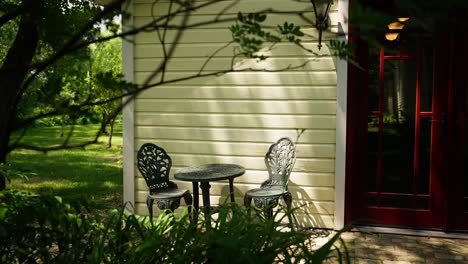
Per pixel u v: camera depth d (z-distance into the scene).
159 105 5.16
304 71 4.79
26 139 13.52
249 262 1.44
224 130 5.05
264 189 4.70
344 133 4.71
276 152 4.84
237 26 0.98
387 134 4.70
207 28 4.93
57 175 8.65
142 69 5.11
